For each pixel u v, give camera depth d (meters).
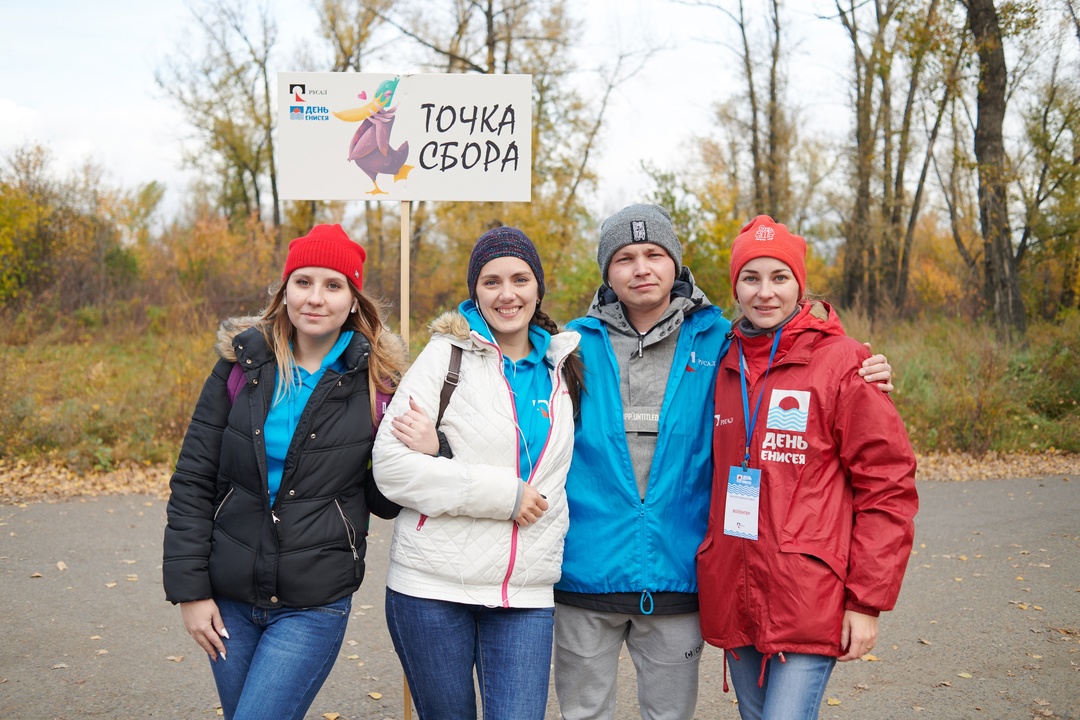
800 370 2.32
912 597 5.38
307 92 3.16
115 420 9.87
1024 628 4.78
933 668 4.23
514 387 2.41
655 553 2.50
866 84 25.23
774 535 2.25
